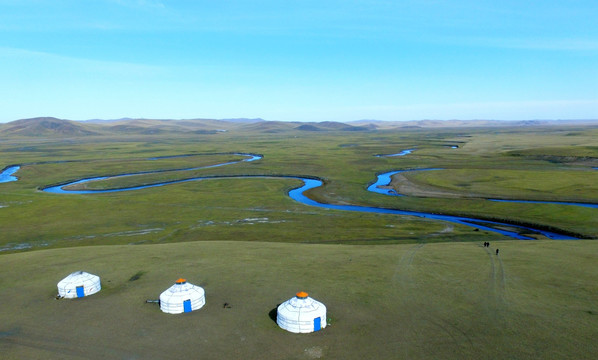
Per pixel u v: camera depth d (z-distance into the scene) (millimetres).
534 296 28344
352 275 33469
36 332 24094
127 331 24047
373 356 20922
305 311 23703
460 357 20609
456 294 28953
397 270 34719
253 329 24094
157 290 30547
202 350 21766
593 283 30625
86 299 29094
